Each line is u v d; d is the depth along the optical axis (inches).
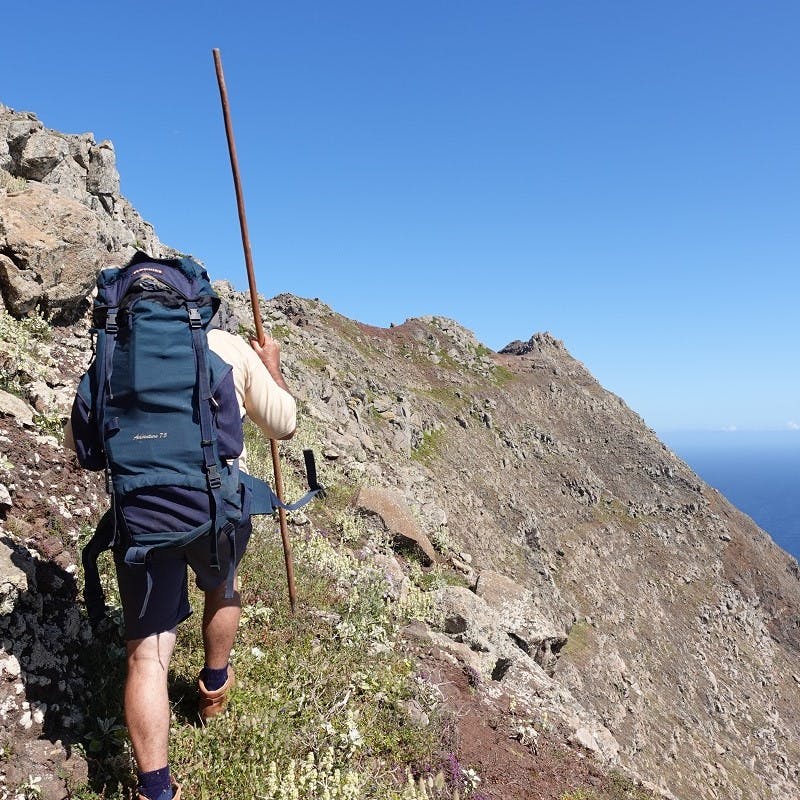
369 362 2060.8
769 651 3061.0
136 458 107.0
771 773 2224.4
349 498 429.7
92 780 121.6
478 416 2738.7
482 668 275.6
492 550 1667.1
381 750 170.2
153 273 114.9
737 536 3661.4
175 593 114.6
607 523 2942.9
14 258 320.2
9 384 248.7
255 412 128.2
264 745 141.4
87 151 610.9
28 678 129.2
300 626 203.8
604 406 3882.9
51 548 164.9
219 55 169.5
